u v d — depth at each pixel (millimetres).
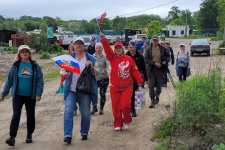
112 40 48875
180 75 12031
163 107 8977
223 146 5137
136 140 6582
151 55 9195
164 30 101000
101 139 6797
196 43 28859
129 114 7203
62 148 6324
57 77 18016
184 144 5633
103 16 6953
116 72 6988
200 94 5969
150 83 9203
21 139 7008
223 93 6250
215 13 95812
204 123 5828
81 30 81062
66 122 6387
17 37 50156
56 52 39562
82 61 6547
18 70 6305
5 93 6418
